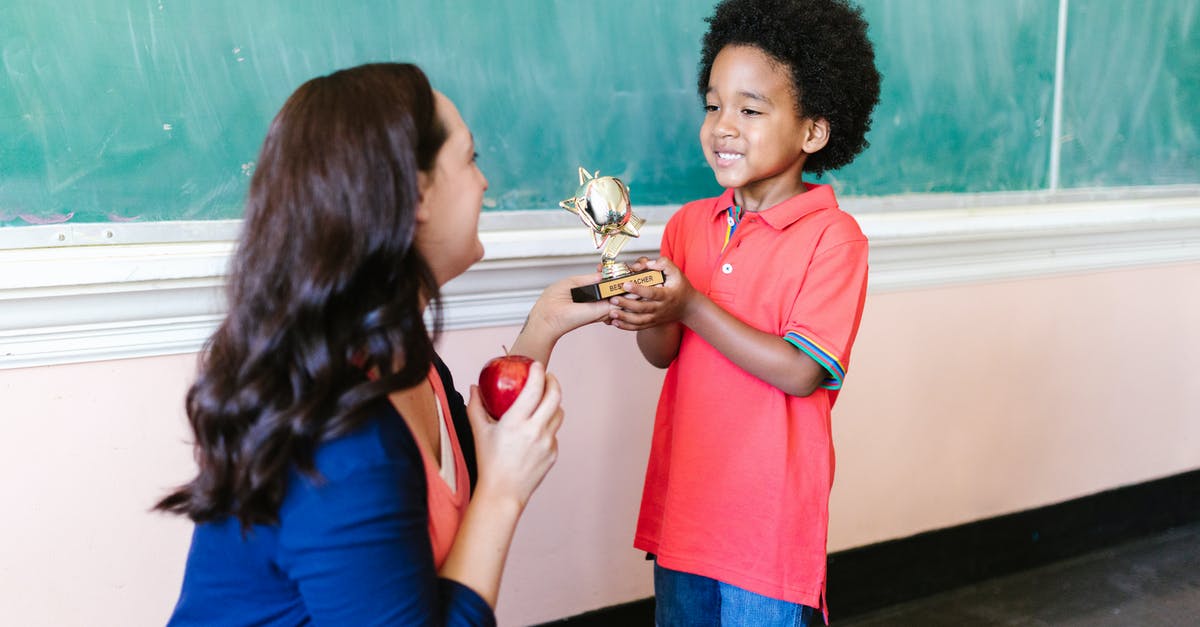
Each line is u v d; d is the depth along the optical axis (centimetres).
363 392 65
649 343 135
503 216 155
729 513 125
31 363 128
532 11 150
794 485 124
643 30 159
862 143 140
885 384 198
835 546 200
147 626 143
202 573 72
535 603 173
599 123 159
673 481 130
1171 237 221
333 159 66
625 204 116
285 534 64
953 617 202
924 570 211
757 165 123
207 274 133
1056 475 225
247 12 133
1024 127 200
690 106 166
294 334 66
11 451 130
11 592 134
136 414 136
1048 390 218
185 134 132
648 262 117
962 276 198
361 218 66
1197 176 226
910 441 204
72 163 127
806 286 121
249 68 134
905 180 190
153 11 128
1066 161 207
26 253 126
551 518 171
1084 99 205
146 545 140
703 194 171
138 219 132
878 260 188
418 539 65
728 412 126
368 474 63
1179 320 231
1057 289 213
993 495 217
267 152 70
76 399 132
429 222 76
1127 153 215
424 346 70
